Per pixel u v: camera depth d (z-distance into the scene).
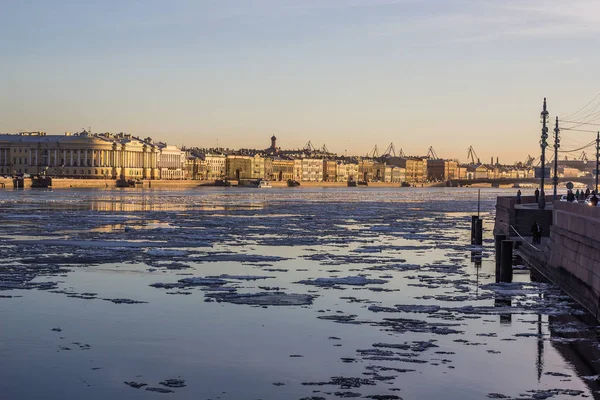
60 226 111.38
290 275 61.25
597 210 47.69
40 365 35.38
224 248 81.62
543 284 56.81
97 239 89.94
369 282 57.50
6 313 45.22
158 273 61.12
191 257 71.56
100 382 33.19
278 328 42.22
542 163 92.31
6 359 36.19
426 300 50.56
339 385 32.88
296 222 127.69
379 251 79.69
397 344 39.03
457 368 35.12
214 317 44.69
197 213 154.00
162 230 104.19
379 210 179.38
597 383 33.31
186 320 43.91
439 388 32.53
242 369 35.00
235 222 125.31
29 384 32.91
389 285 56.38
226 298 50.31
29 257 70.19
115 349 37.97
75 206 177.38
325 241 91.19
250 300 49.78
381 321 43.94
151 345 38.69
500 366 35.50
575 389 32.56
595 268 46.28
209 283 56.06
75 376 33.94
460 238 97.75
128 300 49.16
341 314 45.84
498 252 59.16
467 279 59.81
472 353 37.50
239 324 43.03
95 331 41.25
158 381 33.38
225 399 31.23
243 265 66.94
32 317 44.28
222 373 34.47
